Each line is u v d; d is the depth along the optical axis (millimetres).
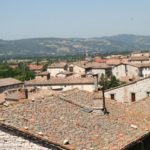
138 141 24219
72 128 23312
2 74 179875
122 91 49969
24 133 20266
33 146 20312
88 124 24844
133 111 32781
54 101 27609
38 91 61250
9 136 20531
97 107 28281
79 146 20656
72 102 28703
